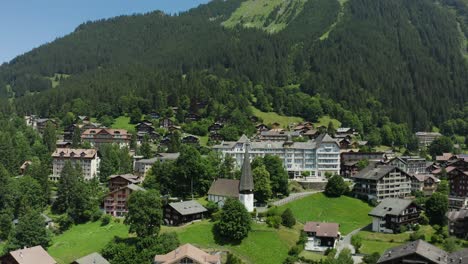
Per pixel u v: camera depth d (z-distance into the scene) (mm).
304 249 167000
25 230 176375
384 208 191625
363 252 167250
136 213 163875
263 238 168000
